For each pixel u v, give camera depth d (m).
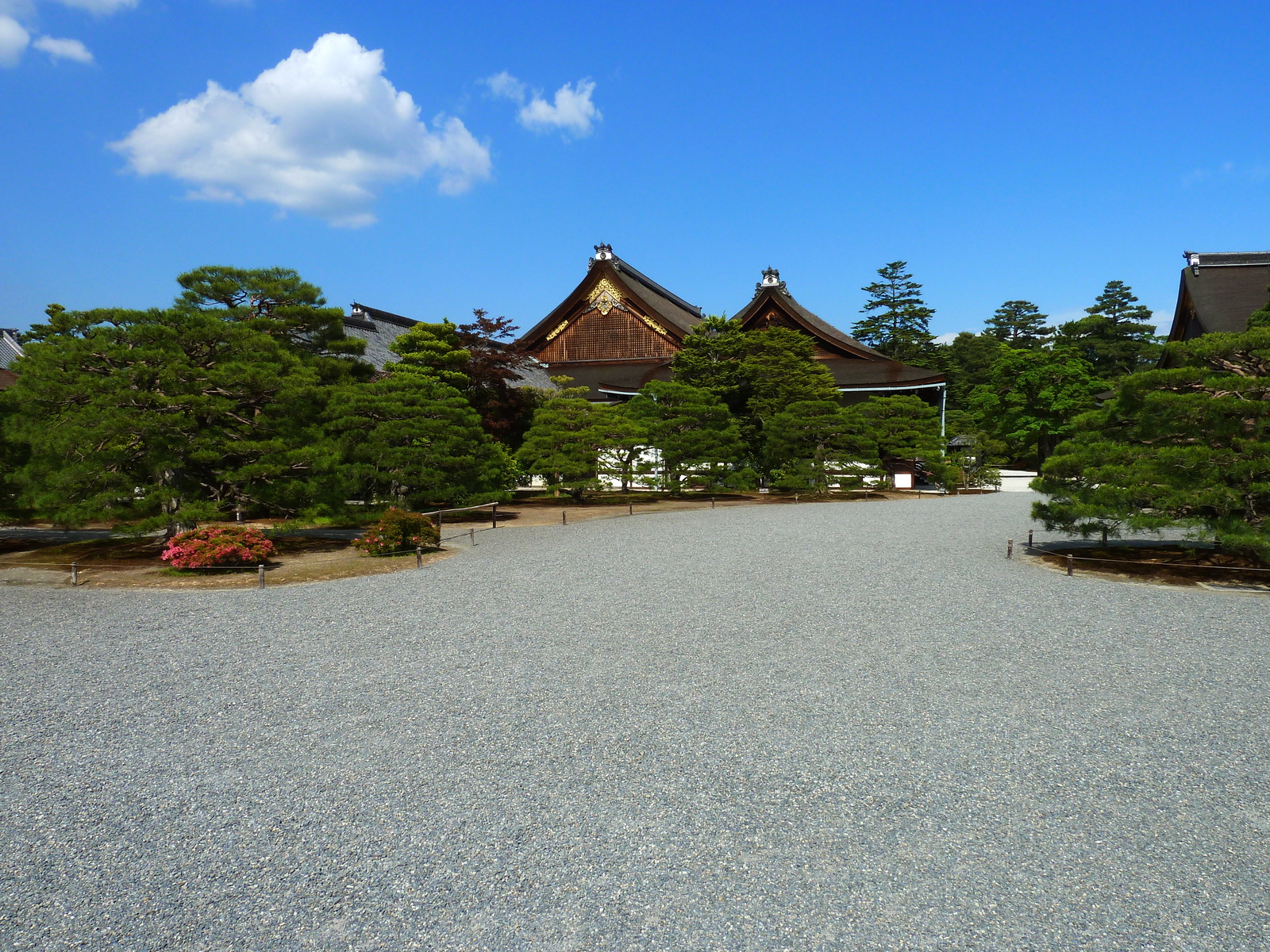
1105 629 10.07
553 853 4.84
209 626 10.55
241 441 15.17
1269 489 12.11
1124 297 66.88
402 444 21.45
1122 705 7.31
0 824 5.27
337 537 20.50
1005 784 5.73
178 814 5.38
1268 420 12.41
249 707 7.42
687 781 5.79
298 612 11.34
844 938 4.04
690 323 54.25
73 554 17.17
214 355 16.17
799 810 5.36
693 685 7.93
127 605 11.94
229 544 14.80
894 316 71.81
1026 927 4.12
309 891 4.48
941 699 7.50
